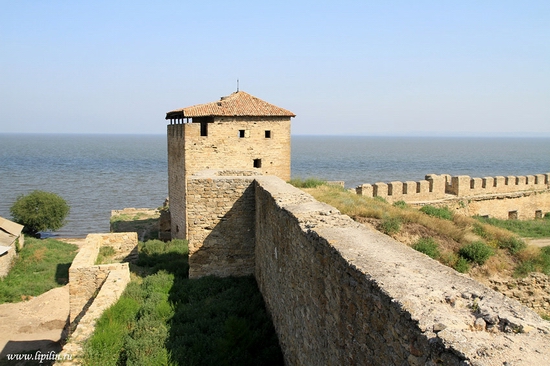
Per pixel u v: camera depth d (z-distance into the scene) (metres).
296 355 8.07
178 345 9.52
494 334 3.57
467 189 29.97
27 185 85.44
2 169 114.88
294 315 8.28
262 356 9.24
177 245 22.78
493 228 18.61
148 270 17.53
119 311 11.30
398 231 15.59
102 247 20.80
